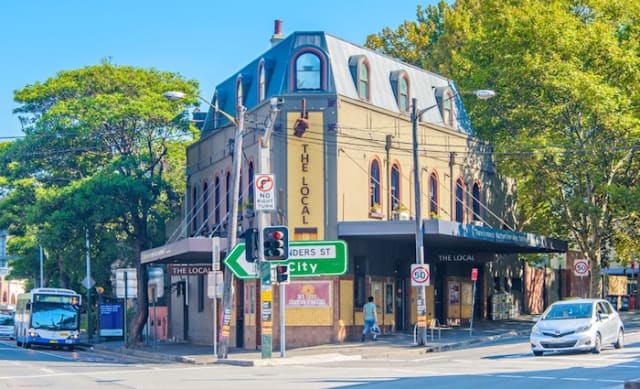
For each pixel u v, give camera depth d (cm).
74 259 5934
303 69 4012
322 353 3519
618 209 4712
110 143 5088
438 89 4769
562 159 4569
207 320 4781
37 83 5378
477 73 4897
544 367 2595
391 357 3394
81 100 4997
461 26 6588
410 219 4331
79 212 4803
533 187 4766
